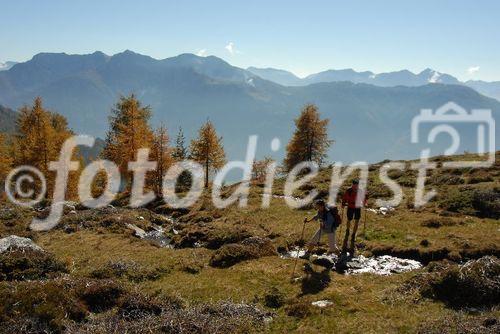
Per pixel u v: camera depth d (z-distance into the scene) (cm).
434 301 1380
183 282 1727
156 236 2952
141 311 1350
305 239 2338
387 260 1942
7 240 2058
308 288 1573
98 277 1798
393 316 1291
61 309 1289
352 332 1206
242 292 1570
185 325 1220
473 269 1425
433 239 2152
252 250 2067
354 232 2022
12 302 1290
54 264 1894
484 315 1222
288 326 1280
